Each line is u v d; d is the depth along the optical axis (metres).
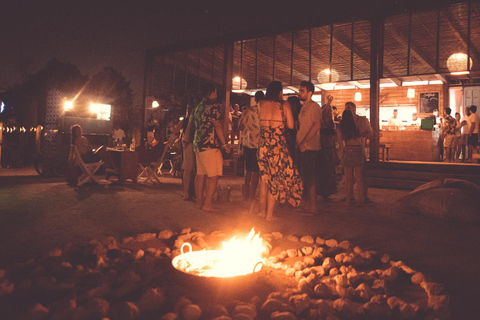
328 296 2.49
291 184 5.05
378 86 10.18
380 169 10.18
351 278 2.68
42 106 22.70
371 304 2.21
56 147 12.04
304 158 5.59
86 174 9.10
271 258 3.21
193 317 1.99
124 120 23.86
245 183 6.71
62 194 7.13
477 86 16.72
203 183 5.87
